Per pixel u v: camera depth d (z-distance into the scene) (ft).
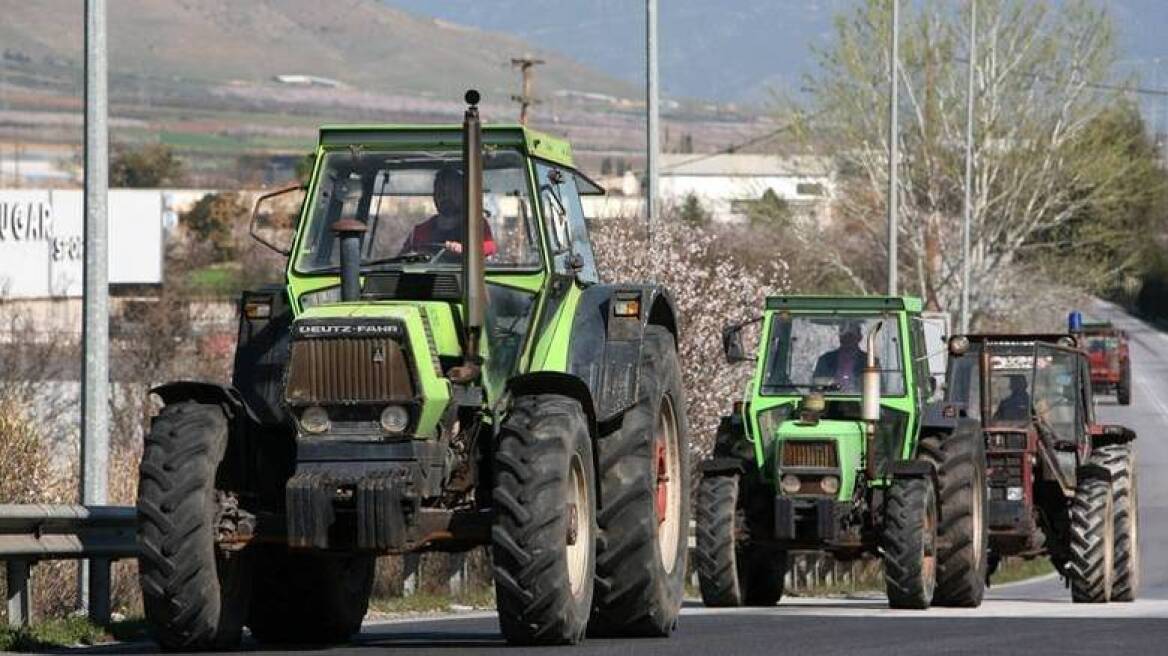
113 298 560.20
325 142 123.03
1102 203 580.71
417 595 196.13
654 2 293.64
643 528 120.37
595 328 123.44
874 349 198.08
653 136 294.05
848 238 574.15
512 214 121.49
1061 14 577.02
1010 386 244.42
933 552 194.80
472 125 115.03
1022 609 195.11
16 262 594.24
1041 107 578.66
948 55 573.33
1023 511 236.22
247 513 112.16
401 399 110.11
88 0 157.17
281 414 114.73
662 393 125.90
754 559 210.79
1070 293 588.50
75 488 188.14
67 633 129.80
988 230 579.07
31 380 305.53
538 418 112.27
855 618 152.46
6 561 128.57
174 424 111.65
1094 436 254.88
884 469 193.47
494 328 119.44
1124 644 114.32
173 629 110.32
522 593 109.70
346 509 110.01
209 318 483.51
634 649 111.24
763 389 201.26
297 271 120.06
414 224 121.60
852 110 561.43
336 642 127.03
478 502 117.08
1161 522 458.50
